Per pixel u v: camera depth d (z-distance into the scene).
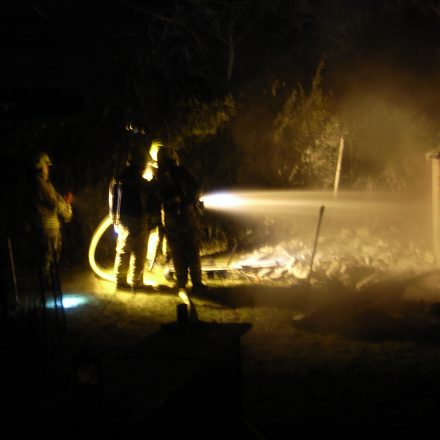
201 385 4.34
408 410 5.77
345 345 7.48
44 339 7.19
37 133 12.02
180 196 9.37
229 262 11.11
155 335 4.97
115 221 9.71
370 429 5.41
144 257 9.82
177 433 3.95
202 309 8.95
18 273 10.55
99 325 8.45
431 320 8.14
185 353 4.52
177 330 4.99
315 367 6.84
